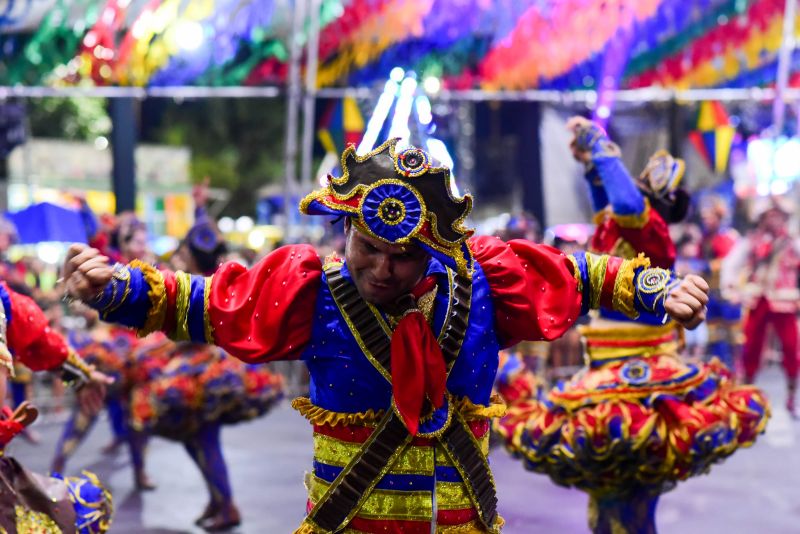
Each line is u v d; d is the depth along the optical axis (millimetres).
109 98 9422
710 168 11336
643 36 10422
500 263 2352
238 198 25359
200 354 5102
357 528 2227
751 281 8883
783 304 8695
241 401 5082
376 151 2170
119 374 5777
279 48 9578
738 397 3854
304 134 9758
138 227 6391
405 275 2148
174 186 17984
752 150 13344
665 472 3684
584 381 3873
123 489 6094
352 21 9805
